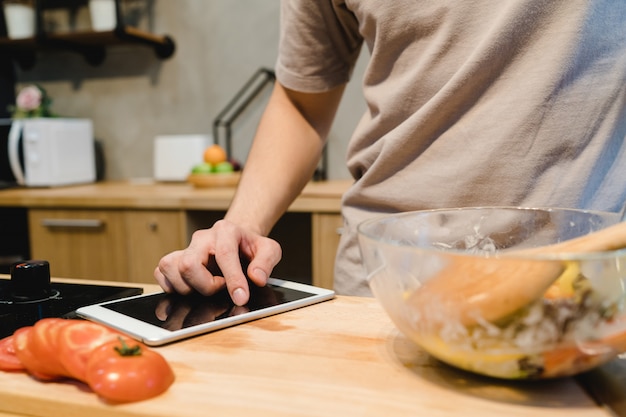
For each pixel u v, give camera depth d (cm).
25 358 45
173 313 59
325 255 171
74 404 40
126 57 246
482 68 74
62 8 249
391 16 79
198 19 236
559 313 37
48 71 256
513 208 57
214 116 240
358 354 48
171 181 233
